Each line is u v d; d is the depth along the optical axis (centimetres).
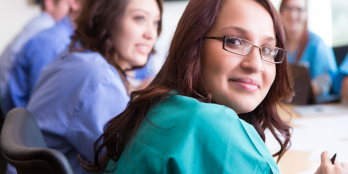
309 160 103
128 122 65
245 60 62
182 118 54
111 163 67
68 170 40
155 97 63
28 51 198
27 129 63
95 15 116
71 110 102
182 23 66
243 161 52
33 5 346
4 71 235
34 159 41
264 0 66
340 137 122
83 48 115
